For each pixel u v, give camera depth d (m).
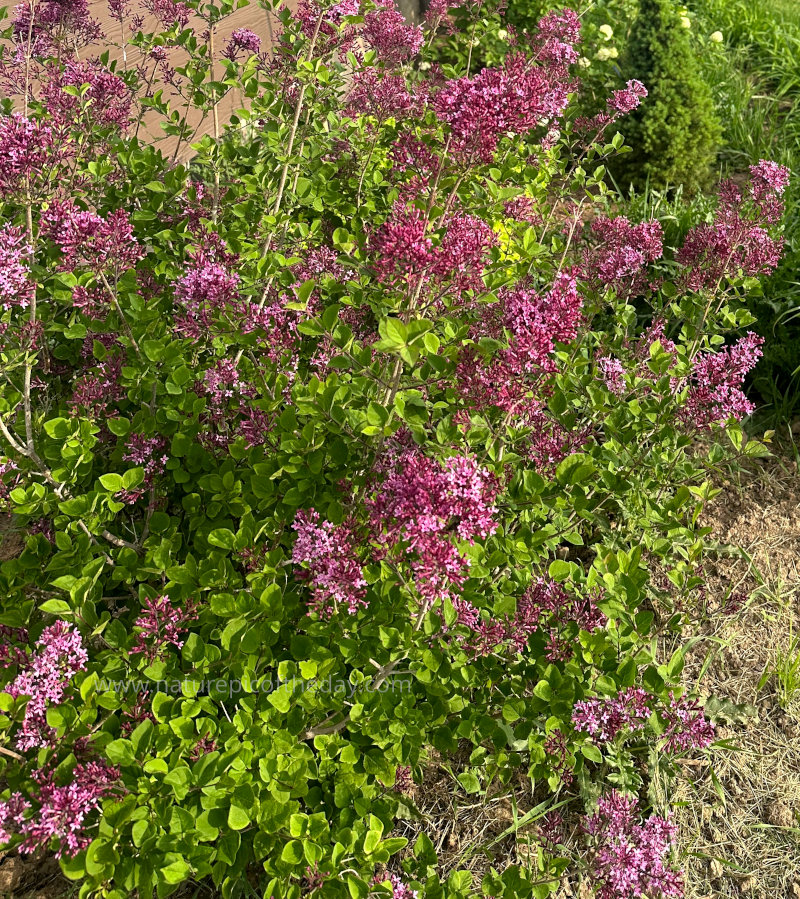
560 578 0.62
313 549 0.56
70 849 0.51
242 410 0.70
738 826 0.73
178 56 1.25
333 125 1.03
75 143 0.85
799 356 1.12
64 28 0.95
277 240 0.88
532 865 0.66
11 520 0.82
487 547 0.62
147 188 0.89
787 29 2.13
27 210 0.67
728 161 1.69
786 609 0.91
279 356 0.71
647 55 1.56
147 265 0.85
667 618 0.86
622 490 0.72
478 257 0.66
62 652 0.56
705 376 0.80
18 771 0.55
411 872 0.61
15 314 0.78
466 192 0.84
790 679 0.82
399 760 0.59
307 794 0.61
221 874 0.53
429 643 0.62
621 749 0.70
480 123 0.62
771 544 0.97
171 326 0.80
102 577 0.72
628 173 1.59
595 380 0.83
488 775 0.67
